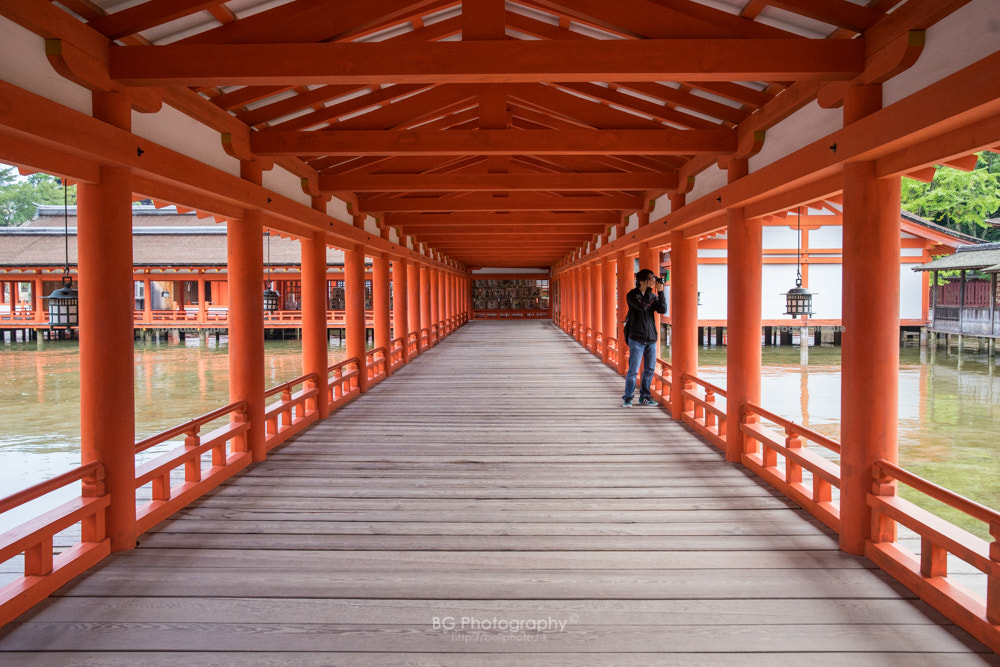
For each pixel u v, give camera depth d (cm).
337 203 732
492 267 2947
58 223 2641
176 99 349
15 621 248
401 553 316
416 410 704
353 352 820
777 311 1664
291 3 296
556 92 471
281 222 550
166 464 365
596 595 271
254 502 392
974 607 238
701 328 1952
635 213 861
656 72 286
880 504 296
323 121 469
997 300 1549
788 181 351
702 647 232
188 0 284
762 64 284
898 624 245
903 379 1214
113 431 310
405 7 298
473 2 292
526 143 457
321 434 584
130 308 314
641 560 306
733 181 450
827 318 1656
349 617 254
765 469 434
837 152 296
